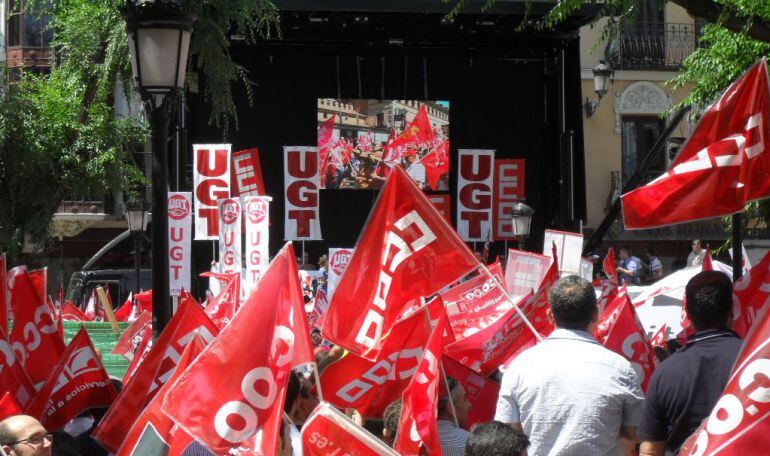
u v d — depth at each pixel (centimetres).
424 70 3738
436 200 3412
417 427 788
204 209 2333
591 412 736
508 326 1062
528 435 751
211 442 690
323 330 907
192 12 1220
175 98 1216
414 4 3322
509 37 3641
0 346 945
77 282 3759
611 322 1056
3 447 703
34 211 3172
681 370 742
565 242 1745
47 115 3198
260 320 702
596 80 3794
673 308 1427
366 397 972
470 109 3762
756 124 1085
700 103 2684
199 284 3494
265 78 3653
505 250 3653
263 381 698
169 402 691
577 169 3678
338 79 3691
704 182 1093
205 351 696
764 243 2655
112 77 2123
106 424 870
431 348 793
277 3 3256
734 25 1390
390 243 913
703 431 662
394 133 3722
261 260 1900
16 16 5062
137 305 2520
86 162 3195
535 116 3769
